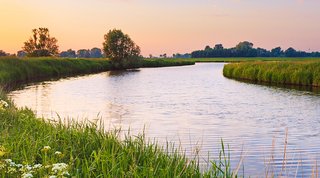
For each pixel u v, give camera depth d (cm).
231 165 1252
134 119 2248
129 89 4222
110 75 6981
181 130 1905
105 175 726
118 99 3284
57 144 981
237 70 6200
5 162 701
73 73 7538
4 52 8038
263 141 1661
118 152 927
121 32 10369
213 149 1476
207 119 2267
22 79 5350
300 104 2933
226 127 2006
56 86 4497
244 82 5234
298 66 4838
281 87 4397
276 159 1345
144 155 904
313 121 2217
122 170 756
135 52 10644
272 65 5338
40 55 9844
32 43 9906
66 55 18162
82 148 960
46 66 6625
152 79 5900
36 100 3084
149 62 11844
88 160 859
